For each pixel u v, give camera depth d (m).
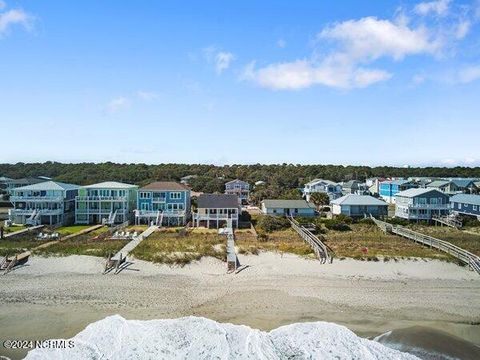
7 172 117.50
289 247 40.25
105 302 27.56
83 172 112.31
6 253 36.66
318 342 21.66
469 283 32.03
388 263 35.75
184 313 26.05
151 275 32.56
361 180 127.44
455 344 22.47
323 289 30.25
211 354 20.22
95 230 51.88
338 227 53.16
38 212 54.16
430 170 147.50
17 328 23.52
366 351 20.97
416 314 26.56
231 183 90.38
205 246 40.12
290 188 101.88
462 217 60.72
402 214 64.62
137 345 20.94
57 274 32.41
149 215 56.25
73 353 20.27
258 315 25.92
